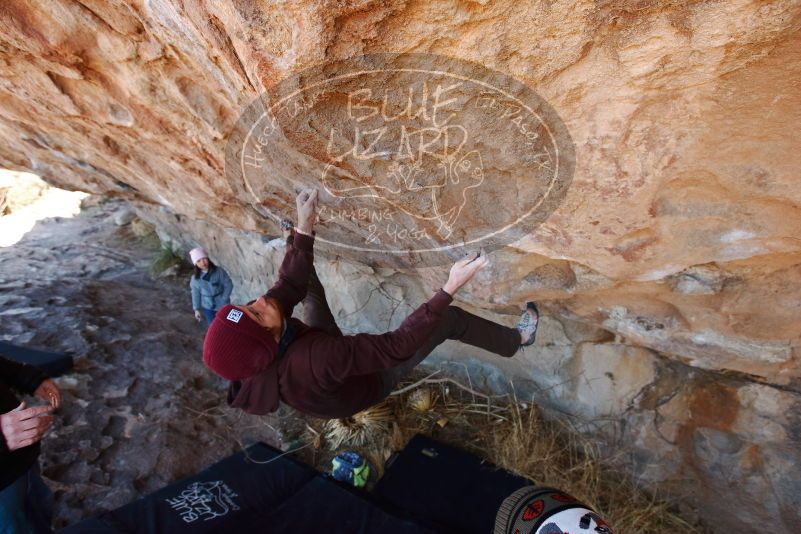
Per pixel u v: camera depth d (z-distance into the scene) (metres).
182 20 1.06
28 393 1.86
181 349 4.23
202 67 1.24
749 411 2.28
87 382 3.59
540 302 2.21
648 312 1.91
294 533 2.56
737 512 2.48
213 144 1.76
